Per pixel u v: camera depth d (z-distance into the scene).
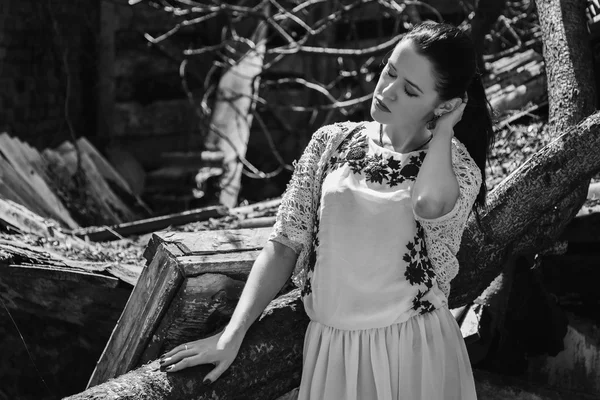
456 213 2.16
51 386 3.42
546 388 3.13
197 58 10.46
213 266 2.59
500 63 6.80
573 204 3.16
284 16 8.38
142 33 10.05
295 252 2.35
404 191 2.20
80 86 9.48
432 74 2.13
